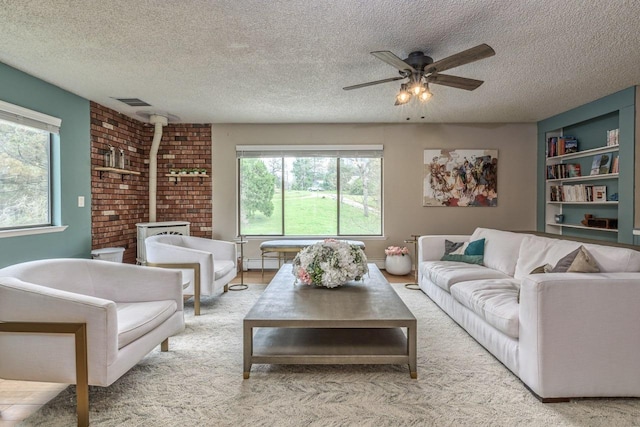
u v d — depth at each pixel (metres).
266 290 2.77
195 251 3.55
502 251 3.53
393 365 2.34
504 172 5.67
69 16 2.38
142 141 5.52
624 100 4.01
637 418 1.74
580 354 1.86
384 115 5.11
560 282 1.85
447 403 1.89
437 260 4.20
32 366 1.76
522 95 4.21
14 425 1.71
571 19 2.44
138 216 5.39
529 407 1.84
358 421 1.74
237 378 2.17
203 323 3.18
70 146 4.02
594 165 4.68
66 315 1.73
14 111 3.26
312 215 5.75
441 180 5.64
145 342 2.07
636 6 2.27
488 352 2.54
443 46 2.84
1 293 1.76
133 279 2.48
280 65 3.24
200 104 4.52
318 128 5.63
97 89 3.91
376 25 2.52
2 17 2.39
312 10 2.32
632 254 2.16
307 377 2.19
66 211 3.96
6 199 3.31
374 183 5.70
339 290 2.77
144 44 2.81
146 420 1.75
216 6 2.26
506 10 2.32
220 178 5.65
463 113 5.03
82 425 1.70
